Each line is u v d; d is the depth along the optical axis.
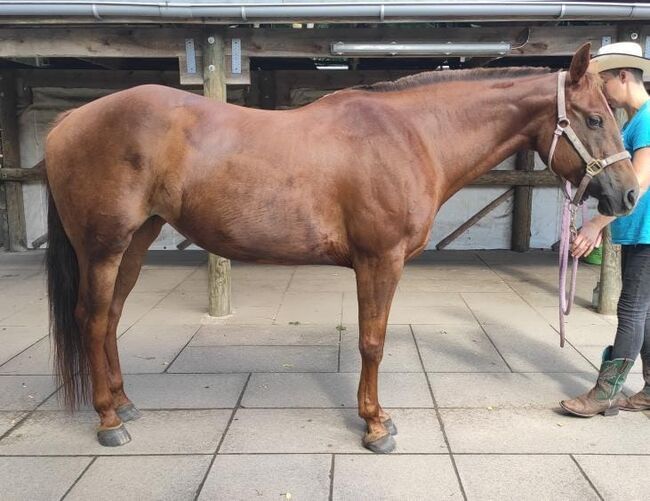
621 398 2.74
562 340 2.56
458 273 5.98
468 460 2.26
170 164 2.20
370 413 2.34
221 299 4.33
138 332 3.95
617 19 3.57
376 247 2.18
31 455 2.32
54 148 2.31
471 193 7.36
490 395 2.87
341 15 3.50
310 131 2.19
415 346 3.62
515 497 2.02
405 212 2.15
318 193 2.16
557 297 4.92
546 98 2.23
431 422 2.58
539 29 3.85
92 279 2.31
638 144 2.44
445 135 2.28
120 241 2.27
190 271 6.14
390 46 3.74
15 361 3.40
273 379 3.10
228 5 3.46
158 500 2.01
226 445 2.38
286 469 2.20
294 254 2.27
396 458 2.27
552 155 2.27
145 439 2.44
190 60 3.87
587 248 2.45
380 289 2.23
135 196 2.23
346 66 8.16
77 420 2.63
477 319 4.25
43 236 7.39
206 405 2.77
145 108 2.20
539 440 2.42
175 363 3.34
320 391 2.93
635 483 2.10
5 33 3.80
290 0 3.51
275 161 2.16
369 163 2.13
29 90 7.06
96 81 6.95
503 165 7.28
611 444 2.39
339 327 4.08
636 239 2.46
